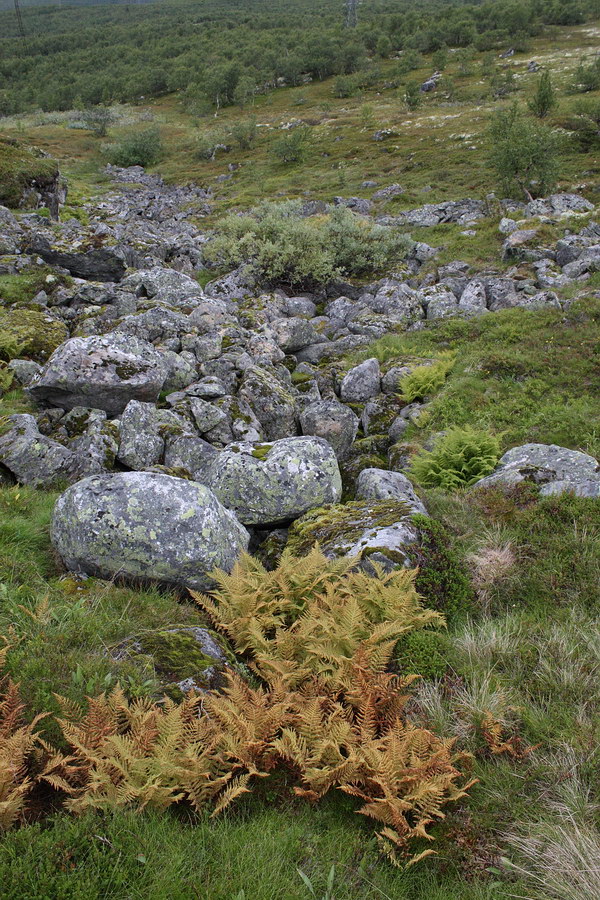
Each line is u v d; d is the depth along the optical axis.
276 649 4.82
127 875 2.93
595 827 3.47
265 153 61.75
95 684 4.09
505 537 6.60
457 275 22.20
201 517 5.68
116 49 143.62
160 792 3.34
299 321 16.98
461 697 4.51
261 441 10.70
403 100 70.38
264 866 3.14
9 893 2.71
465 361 13.83
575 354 13.14
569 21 103.44
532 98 57.41
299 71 103.19
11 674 4.05
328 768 3.65
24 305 15.73
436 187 39.94
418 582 5.64
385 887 3.18
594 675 4.62
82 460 8.44
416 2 175.12
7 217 23.84
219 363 12.80
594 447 9.47
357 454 11.22
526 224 25.08
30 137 68.38
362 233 25.27
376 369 13.67
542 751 4.06
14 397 10.94
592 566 5.87
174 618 5.13
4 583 5.07
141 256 23.16
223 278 21.83
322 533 6.57
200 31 158.25
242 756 3.69
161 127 81.44
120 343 11.33
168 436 9.52
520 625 5.34
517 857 3.36
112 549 5.48
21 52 152.25
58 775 3.44
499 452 9.12
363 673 4.39
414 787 3.64
